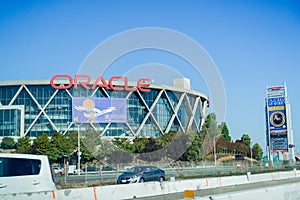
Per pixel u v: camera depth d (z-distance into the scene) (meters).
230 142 71.19
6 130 77.31
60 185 23.89
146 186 15.48
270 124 57.94
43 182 10.72
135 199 14.45
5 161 10.24
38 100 79.00
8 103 79.56
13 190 10.03
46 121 78.50
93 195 12.83
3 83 79.06
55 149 54.19
